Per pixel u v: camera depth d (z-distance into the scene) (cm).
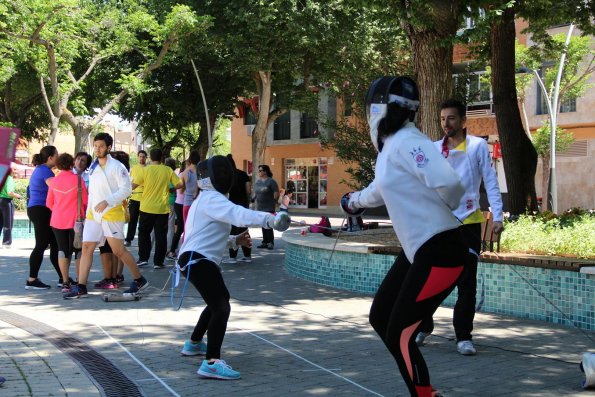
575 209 1309
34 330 671
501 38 1384
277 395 468
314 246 1004
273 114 3269
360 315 759
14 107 3656
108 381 497
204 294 520
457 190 364
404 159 373
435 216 374
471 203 577
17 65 2536
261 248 1523
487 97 3156
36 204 935
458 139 586
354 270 930
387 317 405
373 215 3234
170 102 3306
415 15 1037
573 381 502
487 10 1072
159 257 1157
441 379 507
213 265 523
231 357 574
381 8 1109
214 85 3334
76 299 861
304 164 4222
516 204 1398
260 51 2744
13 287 959
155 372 525
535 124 3105
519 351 594
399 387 488
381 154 389
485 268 787
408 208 376
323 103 3778
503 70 1395
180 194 1267
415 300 372
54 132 2377
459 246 378
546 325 707
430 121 1091
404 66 2550
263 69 2817
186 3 2700
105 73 3117
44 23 2070
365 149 2105
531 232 910
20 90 3256
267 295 896
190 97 3366
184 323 710
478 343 625
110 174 844
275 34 2675
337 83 2870
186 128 3850
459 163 580
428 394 376
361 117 2128
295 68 2991
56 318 734
